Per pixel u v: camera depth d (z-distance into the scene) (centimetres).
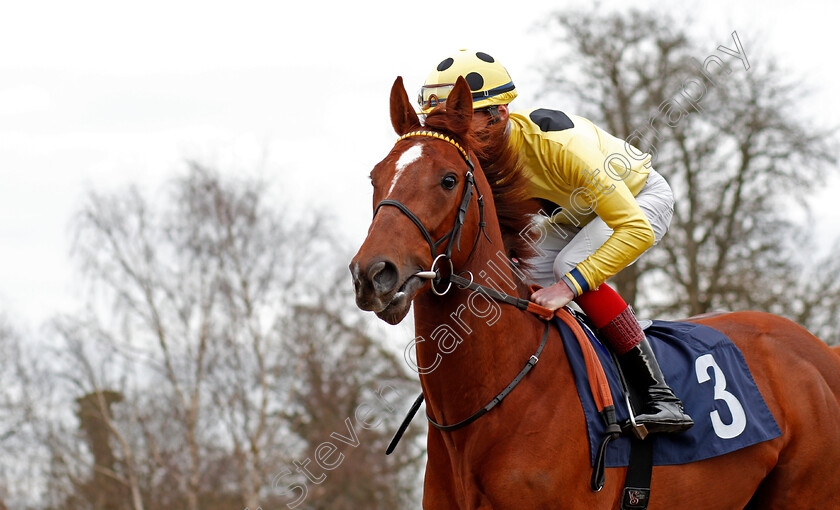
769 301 2828
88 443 3078
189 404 3039
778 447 684
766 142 2675
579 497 593
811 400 700
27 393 3058
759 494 707
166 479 2953
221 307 3100
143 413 3058
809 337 738
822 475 691
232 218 3156
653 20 2608
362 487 3002
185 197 3194
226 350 3059
